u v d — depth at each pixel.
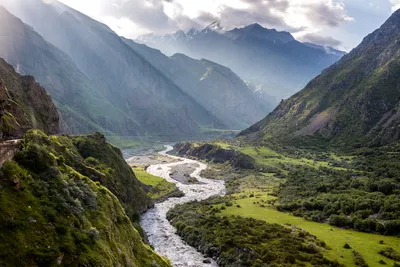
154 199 139.38
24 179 37.88
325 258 70.50
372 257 70.69
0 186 34.03
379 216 93.00
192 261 79.25
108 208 50.22
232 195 144.88
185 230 97.75
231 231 88.44
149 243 89.75
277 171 192.38
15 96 106.69
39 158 42.31
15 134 56.66
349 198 105.94
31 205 35.34
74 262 33.81
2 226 30.53
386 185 110.44
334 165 183.62
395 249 74.81
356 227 90.69
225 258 77.81
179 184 176.62
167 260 58.72
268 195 140.62
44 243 32.56
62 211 38.22
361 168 159.75
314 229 91.62
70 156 87.06
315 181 142.50
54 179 42.03
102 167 109.69
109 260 38.16
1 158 36.62
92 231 39.19
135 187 124.56
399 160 158.12
